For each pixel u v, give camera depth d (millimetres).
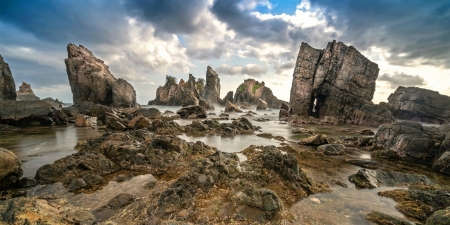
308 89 60188
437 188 11078
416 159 16750
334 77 56750
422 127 18797
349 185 11312
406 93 63438
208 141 22953
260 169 11711
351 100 53969
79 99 68250
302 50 61938
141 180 11008
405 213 8414
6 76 42375
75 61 67625
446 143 15672
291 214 7898
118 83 70438
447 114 57156
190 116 49625
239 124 32281
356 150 20844
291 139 25812
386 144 19891
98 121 34812
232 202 8164
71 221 6320
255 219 7211
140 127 27844
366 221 7656
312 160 16359
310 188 10375
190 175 9898
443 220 6898
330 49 58594
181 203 8023
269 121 51094
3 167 9203
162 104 121938
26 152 15961
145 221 7020
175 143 15031
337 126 44438
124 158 13398
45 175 10672
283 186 10477
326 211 8328
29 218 5590
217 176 10242
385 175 12281
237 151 18359
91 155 12664
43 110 30922
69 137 22156
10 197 8781
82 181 10148
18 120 28500
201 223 6898
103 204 8289
